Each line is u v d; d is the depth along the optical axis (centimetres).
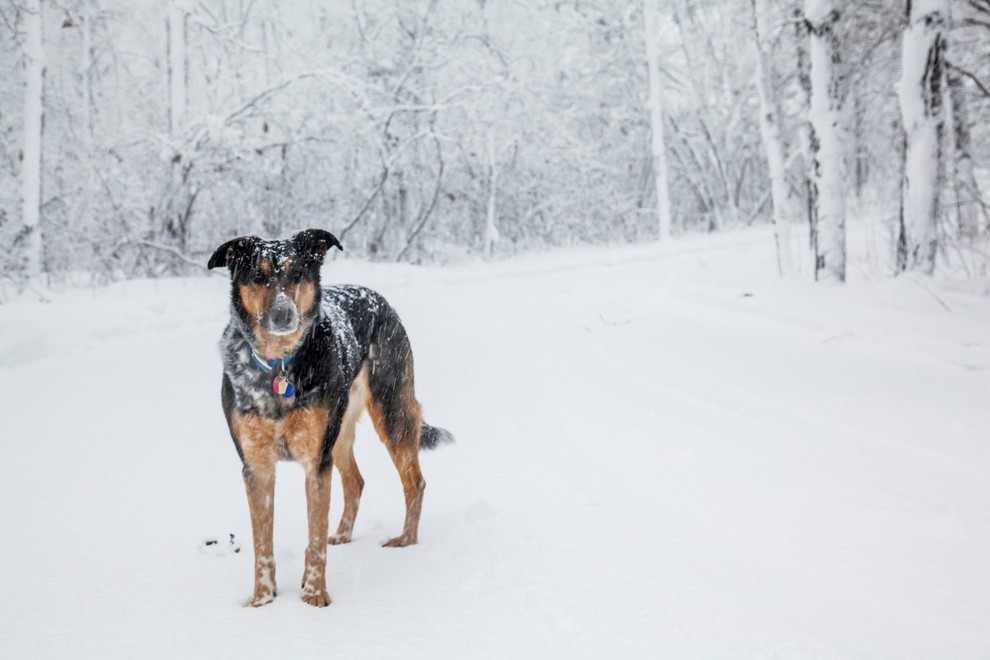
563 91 2694
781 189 1384
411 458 463
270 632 334
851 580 368
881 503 464
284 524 480
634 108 2820
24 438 648
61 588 382
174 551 430
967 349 841
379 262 2023
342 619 347
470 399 774
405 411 465
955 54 1648
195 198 1738
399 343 474
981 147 1941
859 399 708
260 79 2261
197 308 1259
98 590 380
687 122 2981
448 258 2245
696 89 2930
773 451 577
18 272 1377
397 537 449
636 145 2891
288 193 1919
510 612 346
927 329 933
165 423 697
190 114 2081
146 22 2327
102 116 2222
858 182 2502
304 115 1942
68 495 517
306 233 387
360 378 457
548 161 2500
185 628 339
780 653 303
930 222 1152
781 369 842
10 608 360
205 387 834
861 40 1730
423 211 2294
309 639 327
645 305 1319
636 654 305
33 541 442
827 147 1221
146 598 371
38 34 1412
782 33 1914
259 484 375
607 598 357
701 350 960
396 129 2147
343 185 2094
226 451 620
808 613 337
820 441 596
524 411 724
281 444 376
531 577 384
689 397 752
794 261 1608
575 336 1095
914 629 321
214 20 1905
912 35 1130
